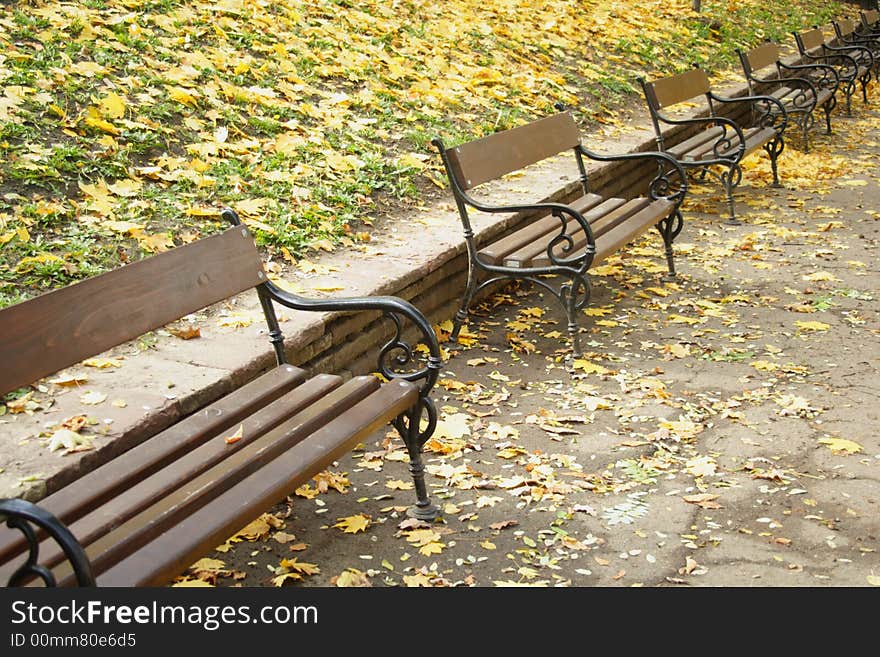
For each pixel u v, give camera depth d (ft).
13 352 8.23
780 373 15.07
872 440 12.89
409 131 21.89
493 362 15.49
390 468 12.17
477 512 11.18
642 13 40.83
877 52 45.50
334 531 10.75
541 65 30.09
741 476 11.99
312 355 13.16
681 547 10.48
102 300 9.24
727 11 47.26
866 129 36.37
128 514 8.15
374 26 27.25
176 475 8.77
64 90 17.93
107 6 21.90
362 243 16.74
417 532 10.68
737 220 24.26
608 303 18.39
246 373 11.87
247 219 16.28
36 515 6.68
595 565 10.16
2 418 10.53
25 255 13.91
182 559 7.68
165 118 18.52
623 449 12.67
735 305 18.22
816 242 22.29
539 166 22.12
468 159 15.97
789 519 11.01
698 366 15.37
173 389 11.19
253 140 18.93
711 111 27.43
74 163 16.14
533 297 18.72
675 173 27.22
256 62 22.03
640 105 30.04
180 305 10.12
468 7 32.78
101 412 10.62
